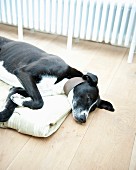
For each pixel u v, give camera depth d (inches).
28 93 70.0
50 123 63.6
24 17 111.9
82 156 59.4
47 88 73.4
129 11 99.3
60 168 55.9
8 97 68.7
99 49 109.3
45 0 105.0
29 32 118.6
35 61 75.4
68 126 67.5
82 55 103.4
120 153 61.4
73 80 72.4
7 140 61.1
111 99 79.6
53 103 70.5
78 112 68.3
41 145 60.8
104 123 69.9
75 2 101.3
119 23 103.2
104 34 107.3
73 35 109.3
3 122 63.5
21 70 73.1
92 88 70.4
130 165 58.5
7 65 78.8
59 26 109.5
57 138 63.3
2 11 114.0
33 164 55.9
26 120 62.6
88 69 93.7
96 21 102.8
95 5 101.2
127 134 67.3
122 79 90.3
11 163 55.5
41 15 109.0
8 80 76.6
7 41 87.5
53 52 103.4
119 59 103.3
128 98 81.0
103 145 63.0
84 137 64.7
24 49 80.8
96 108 75.2
